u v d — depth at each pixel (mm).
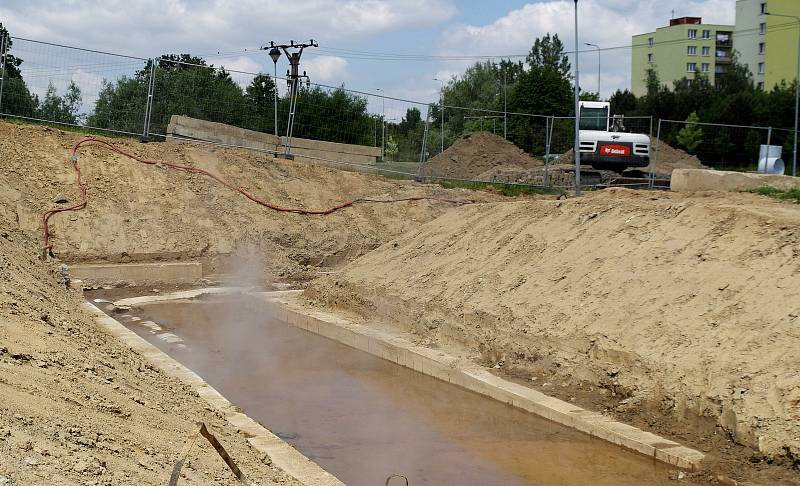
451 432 10633
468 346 13914
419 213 24719
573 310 12625
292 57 34594
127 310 17766
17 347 7555
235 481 6602
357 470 9281
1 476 4605
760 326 10086
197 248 21406
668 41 75375
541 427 10781
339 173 25781
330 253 22922
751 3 66250
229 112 28359
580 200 16203
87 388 7316
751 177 16438
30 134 22781
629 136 27797
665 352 10703
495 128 42719
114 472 5469
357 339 15367
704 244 12250
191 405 9148
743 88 54781
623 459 9602
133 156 23359
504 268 15102
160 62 26969
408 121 32750
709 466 8914
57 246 20000
